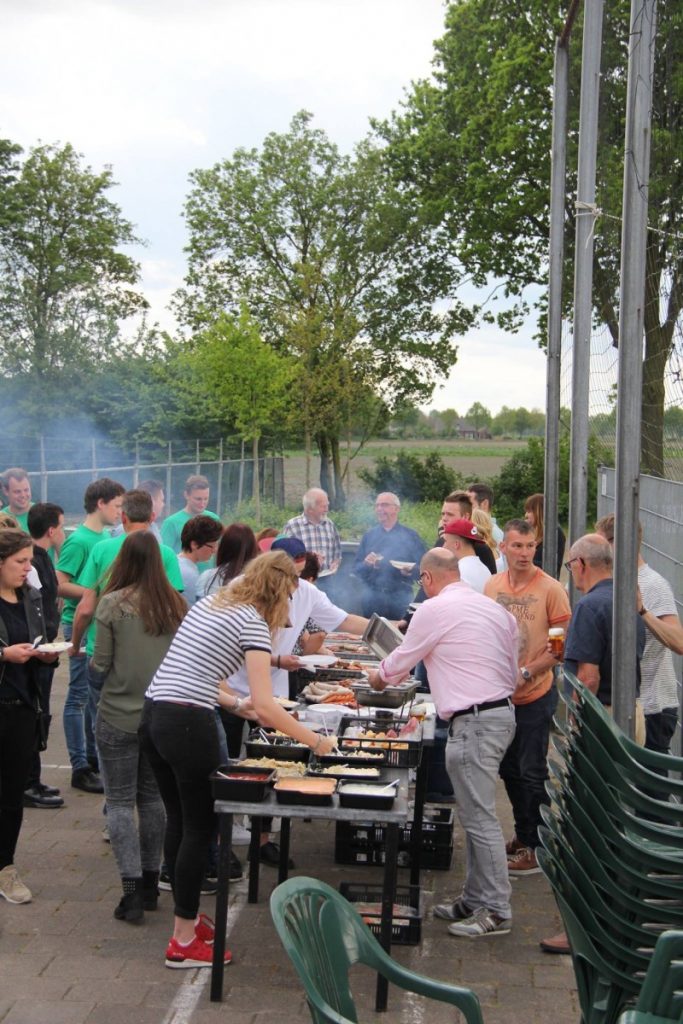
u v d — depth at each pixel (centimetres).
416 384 4259
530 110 2725
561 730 405
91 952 507
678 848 369
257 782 454
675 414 648
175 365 3856
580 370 827
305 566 660
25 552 548
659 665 611
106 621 541
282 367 3228
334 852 641
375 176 4194
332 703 604
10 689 545
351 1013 304
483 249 2941
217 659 486
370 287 4272
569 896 368
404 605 1012
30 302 4666
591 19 803
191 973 487
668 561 695
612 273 925
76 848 644
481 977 489
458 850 664
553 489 1045
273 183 4309
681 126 659
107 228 4809
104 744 543
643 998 298
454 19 2920
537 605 621
